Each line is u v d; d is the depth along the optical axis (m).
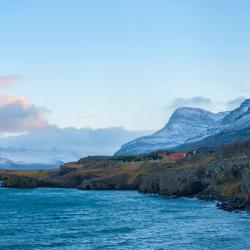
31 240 89.75
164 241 86.19
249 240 84.69
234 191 160.00
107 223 115.88
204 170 194.25
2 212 149.88
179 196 198.50
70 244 84.62
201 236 90.62
